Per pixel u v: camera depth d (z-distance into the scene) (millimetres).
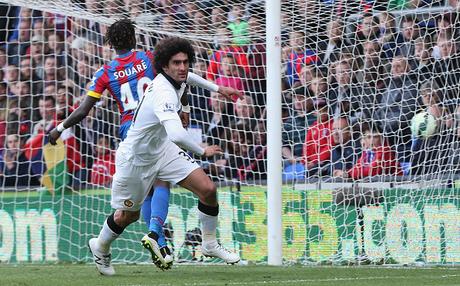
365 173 30312
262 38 31938
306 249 28281
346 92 31750
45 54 36781
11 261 30297
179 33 31656
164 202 19422
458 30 31125
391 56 31844
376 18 31734
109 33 20781
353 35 31781
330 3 30078
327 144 31312
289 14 30484
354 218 28016
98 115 33375
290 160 31875
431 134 29891
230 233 28906
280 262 25531
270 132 25484
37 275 20594
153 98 17375
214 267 24250
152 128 17766
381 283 17328
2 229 30641
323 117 31656
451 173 28562
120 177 18641
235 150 33156
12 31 37312
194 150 16531
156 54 17422
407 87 31516
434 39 31453
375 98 31250
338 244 28016
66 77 34312
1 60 36938
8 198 30734
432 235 27438
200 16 31484
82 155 32594
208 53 33594
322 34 31734
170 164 18828
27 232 30406
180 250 28688
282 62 32250
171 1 31375
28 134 35375
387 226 27719
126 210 19203
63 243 30094
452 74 30656
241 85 33625
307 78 32031
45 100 35781
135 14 31125
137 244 29141
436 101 30359
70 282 17828
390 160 30406
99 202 30328
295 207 28594
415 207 27672
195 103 33656
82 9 30891
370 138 30922
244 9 31453
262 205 28594
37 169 34781
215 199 19453
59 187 31516
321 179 29359
